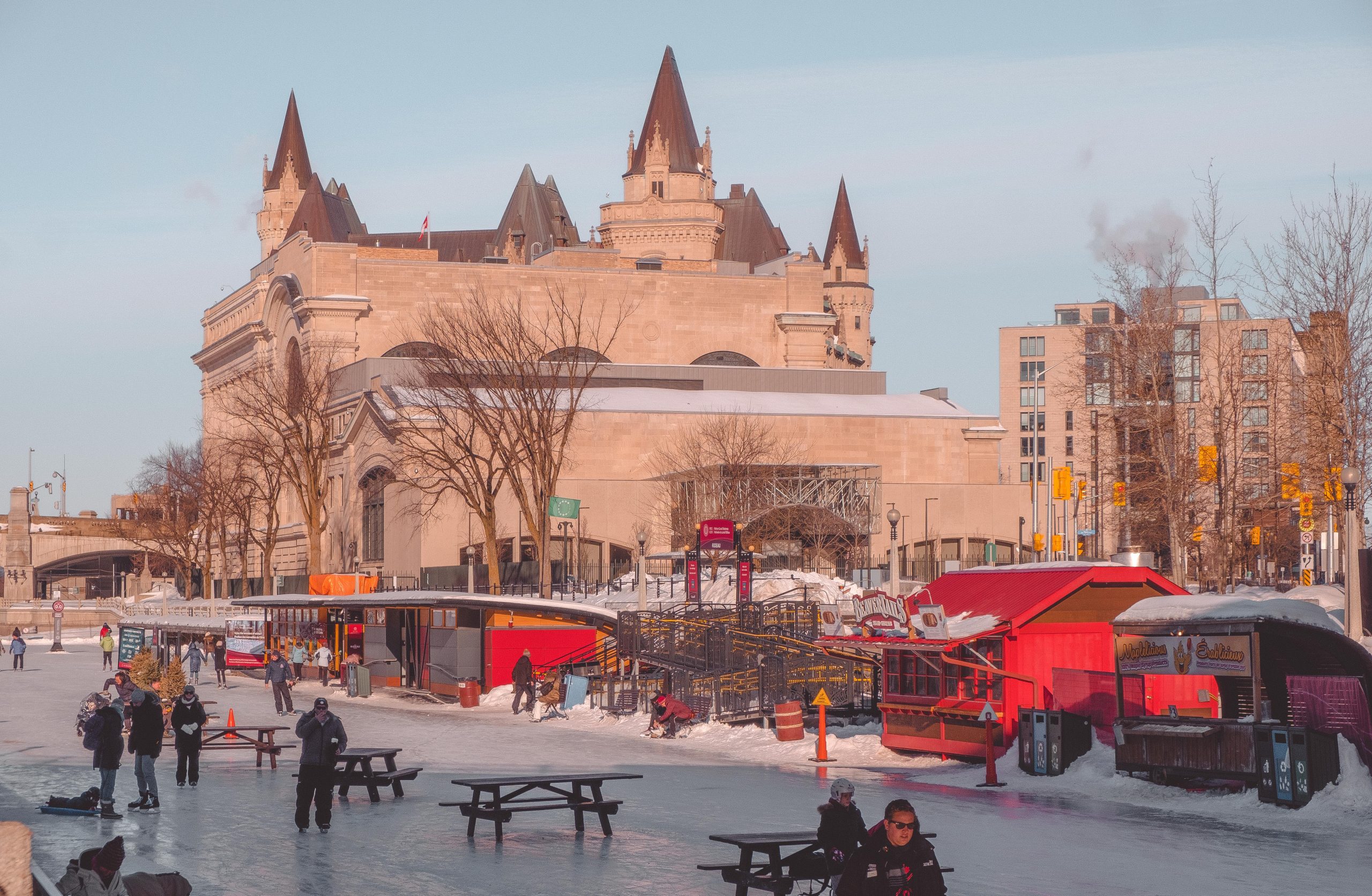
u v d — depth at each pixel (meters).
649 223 193.25
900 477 119.69
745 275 155.62
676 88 198.12
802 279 154.75
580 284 149.12
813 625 45.94
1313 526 55.03
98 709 21.89
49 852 18.67
